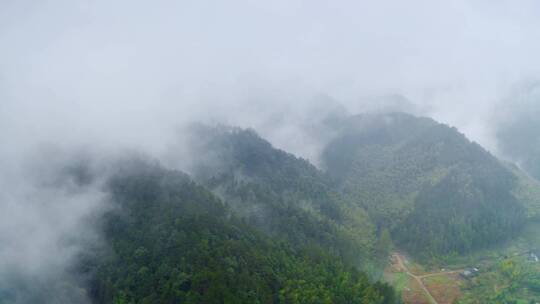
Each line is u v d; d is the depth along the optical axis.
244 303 158.88
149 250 191.38
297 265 190.00
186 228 193.00
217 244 183.88
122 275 186.38
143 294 173.25
